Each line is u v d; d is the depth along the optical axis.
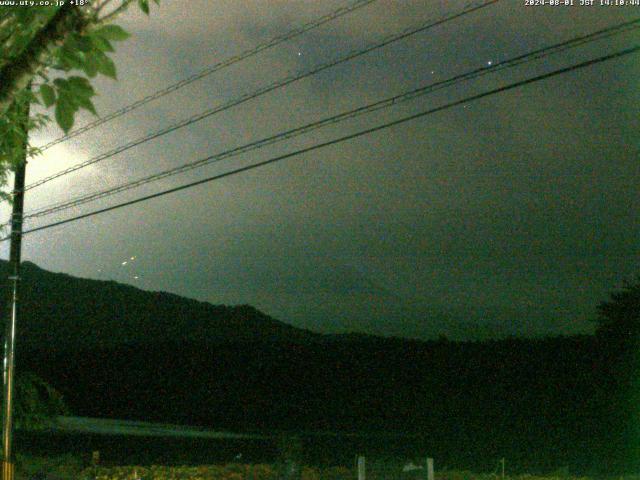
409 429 38.59
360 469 19.22
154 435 37.12
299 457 23.70
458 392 39.62
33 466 23.98
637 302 36.84
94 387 52.56
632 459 28.70
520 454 30.39
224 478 22.69
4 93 3.95
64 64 3.97
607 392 35.22
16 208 16.22
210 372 50.94
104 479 22.33
